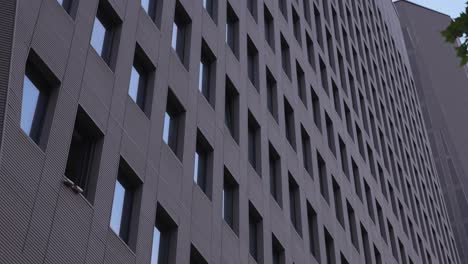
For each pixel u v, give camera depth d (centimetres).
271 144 3672
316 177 4116
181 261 2517
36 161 1984
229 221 3039
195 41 3234
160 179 2566
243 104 3522
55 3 2284
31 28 2138
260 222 3253
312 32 5138
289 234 3475
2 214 1802
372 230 4828
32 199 1919
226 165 3109
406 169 6662
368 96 6184
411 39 13600
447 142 12112
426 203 7050
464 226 11056
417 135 7869
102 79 2417
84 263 2042
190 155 2830
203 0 3509
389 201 5566
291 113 4141
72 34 2325
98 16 2605
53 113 2128
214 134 3098
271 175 3628
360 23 7000
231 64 3547
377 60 7181
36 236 1892
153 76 2778
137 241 2323
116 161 2347
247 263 2978
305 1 5328
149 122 2619
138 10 2820
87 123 2295
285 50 4478
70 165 2206
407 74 8700
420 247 6097
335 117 4922
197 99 3059
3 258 1769
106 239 2170
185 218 2633
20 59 2045
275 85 4053
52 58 2198
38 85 2164
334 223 4125
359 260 4325
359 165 5088
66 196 2052
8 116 1925
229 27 3806
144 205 2419
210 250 2727
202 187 2912
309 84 4625
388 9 8944
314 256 3734
